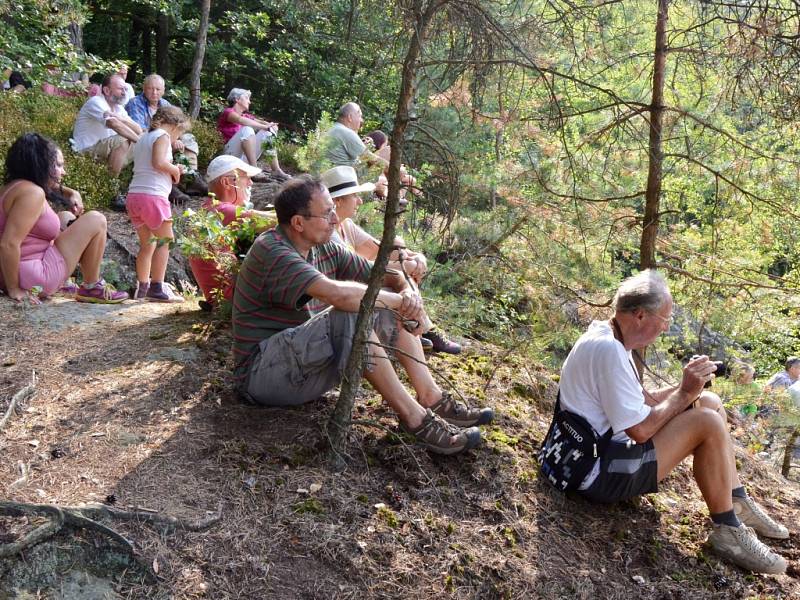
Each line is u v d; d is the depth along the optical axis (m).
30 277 4.71
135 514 2.64
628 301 3.24
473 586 2.82
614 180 4.69
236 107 9.73
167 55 18.47
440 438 3.34
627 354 3.23
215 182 4.74
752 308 4.82
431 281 4.83
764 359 8.32
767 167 4.41
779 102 4.11
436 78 3.26
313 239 3.35
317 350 3.21
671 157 4.62
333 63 14.27
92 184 7.85
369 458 3.29
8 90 9.57
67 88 8.97
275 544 2.71
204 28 11.91
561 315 4.77
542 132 4.26
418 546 2.89
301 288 3.12
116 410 3.41
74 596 2.38
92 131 8.35
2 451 3.04
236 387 3.60
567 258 4.73
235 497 2.88
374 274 3.01
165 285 5.39
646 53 4.43
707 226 5.00
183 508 2.76
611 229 4.80
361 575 2.69
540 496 3.40
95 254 5.02
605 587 3.06
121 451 3.08
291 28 14.45
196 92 11.99
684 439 3.35
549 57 3.85
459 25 3.14
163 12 13.89
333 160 5.70
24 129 8.40
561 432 3.41
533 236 4.74
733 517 3.40
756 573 3.40
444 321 4.86
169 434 3.23
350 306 3.13
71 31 11.77
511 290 5.07
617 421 3.20
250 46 16.53
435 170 3.40
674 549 3.40
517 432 3.87
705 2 4.03
